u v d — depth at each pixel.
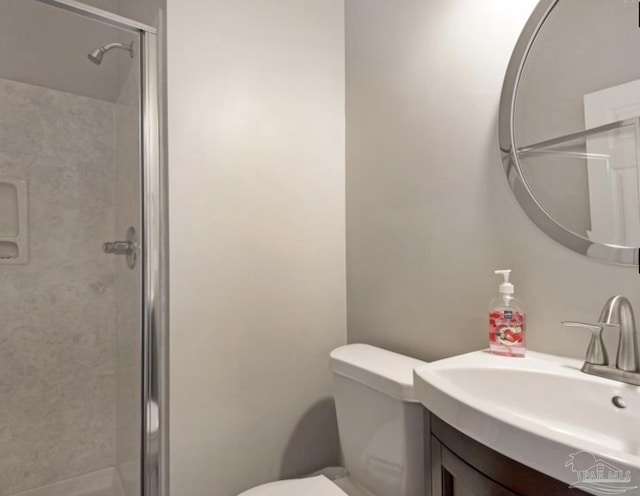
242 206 1.36
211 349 1.30
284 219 1.46
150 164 1.24
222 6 1.33
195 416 1.26
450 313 1.18
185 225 1.25
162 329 1.26
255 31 1.40
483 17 1.09
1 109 1.30
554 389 0.76
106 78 1.44
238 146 1.36
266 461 1.41
